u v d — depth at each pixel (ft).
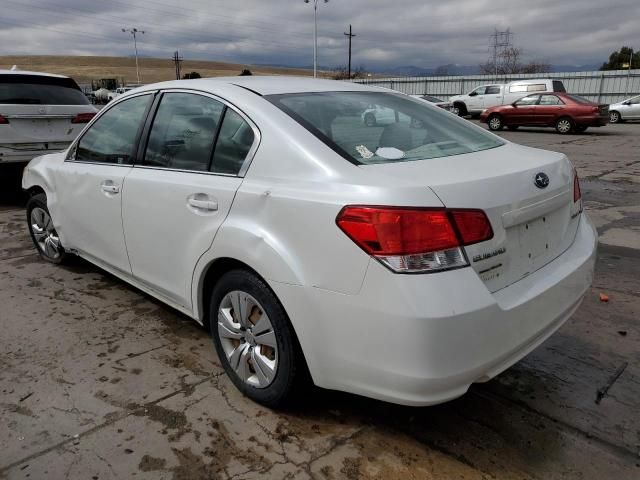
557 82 80.07
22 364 10.43
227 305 9.21
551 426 8.64
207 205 9.05
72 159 13.70
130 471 7.61
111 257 12.32
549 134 64.85
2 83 23.32
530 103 67.41
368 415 8.88
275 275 7.84
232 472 7.61
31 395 9.39
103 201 11.91
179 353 10.88
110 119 12.51
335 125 8.77
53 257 15.98
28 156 23.53
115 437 8.30
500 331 7.16
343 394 9.43
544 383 9.86
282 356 8.27
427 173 7.52
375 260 6.85
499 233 7.39
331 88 10.35
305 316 7.61
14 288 14.30
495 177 7.63
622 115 79.97
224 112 9.45
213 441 8.23
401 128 9.39
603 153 44.62
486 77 120.47
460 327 6.73
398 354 6.84
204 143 9.66
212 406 9.09
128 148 11.55
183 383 9.79
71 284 14.58
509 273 7.70
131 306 13.16
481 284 6.98
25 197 26.86
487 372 7.27
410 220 6.75
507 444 8.21
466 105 88.22
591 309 12.98
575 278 8.67
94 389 9.59
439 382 6.82
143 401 9.23
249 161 8.65
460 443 8.23
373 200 6.95
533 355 10.87
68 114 24.47
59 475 7.51
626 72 104.47
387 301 6.79
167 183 9.96
